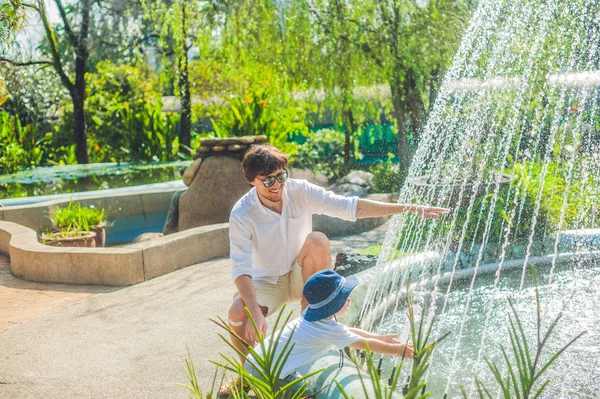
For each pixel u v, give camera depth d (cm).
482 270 558
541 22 737
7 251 774
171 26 1694
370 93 1453
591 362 364
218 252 731
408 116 1274
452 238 632
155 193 1082
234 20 1392
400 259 537
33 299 595
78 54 1953
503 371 361
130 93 2212
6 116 1883
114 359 425
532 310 460
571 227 654
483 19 771
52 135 2175
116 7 1880
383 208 353
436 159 778
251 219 340
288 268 360
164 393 366
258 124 1505
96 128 2156
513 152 784
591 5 705
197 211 925
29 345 462
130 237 1000
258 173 330
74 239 825
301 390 260
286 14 1308
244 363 313
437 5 1183
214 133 1777
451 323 444
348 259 546
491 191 661
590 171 727
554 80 743
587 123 746
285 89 1503
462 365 372
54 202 985
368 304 447
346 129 1507
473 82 788
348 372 281
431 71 1249
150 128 1978
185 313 520
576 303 468
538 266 571
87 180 1394
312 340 293
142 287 610
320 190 358
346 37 1273
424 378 355
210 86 2084
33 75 2153
